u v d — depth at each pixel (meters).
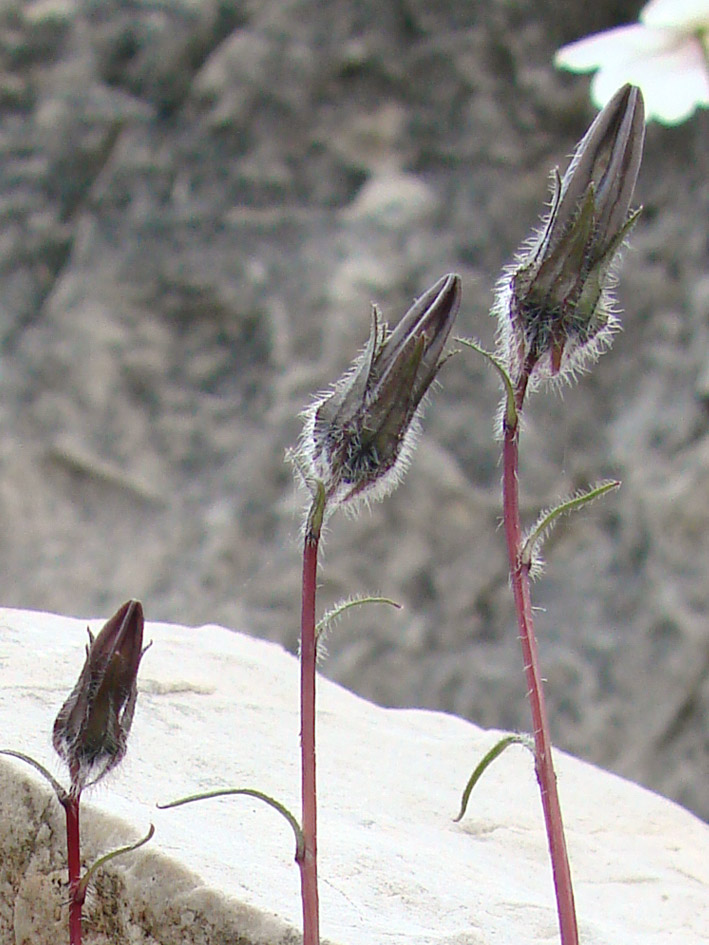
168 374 0.73
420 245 0.70
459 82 0.73
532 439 0.68
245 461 0.70
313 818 0.19
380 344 0.19
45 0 0.81
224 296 0.73
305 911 0.18
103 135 0.78
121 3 0.79
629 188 0.19
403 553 0.67
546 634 0.67
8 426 0.74
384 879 0.23
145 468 0.72
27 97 0.80
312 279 0.71
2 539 0.72
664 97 0.25
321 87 0.74
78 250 0.76
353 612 0.67
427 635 0.67
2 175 0.80
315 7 0.74
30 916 0.22
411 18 0.74
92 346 0.74
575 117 0.73
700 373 0.67
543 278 0.19
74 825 0.20
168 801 0.23
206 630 0.30
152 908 0.21
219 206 0.74
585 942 0.22
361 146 0.73
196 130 0.76
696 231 0.69
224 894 0.21
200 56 0.77
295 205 0.73
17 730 0.24
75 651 0.27
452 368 0.69
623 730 0.65
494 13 0.73
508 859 0.25
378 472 0.19
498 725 0.66
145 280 0.74
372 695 0.66
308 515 0.19
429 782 0.26
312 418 0.19
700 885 0.25
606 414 0.69
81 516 0.73
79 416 0.73
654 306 0.69
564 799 0.27
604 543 0.68
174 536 0.71
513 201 0.71
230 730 0.26
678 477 0.66
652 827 0.27
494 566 0.67
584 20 0.73
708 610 0.64
